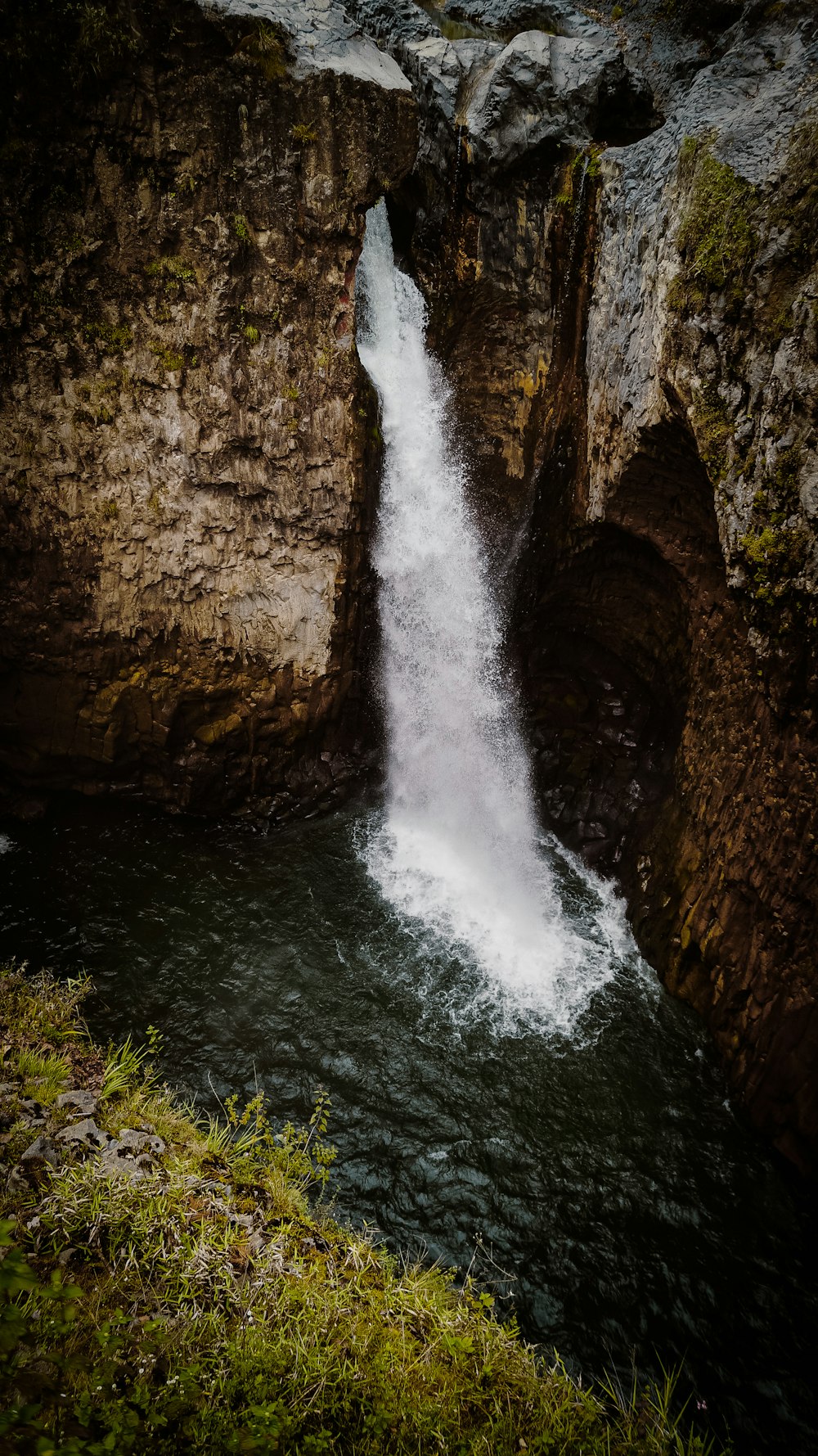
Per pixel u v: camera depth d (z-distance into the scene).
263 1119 5.62
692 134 5.84
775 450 5.13
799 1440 4.37
